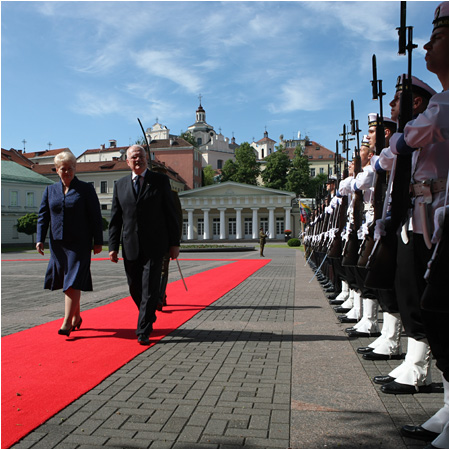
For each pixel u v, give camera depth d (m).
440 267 2.52
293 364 4.51
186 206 76.50
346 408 3.39
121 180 5.74
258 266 19.47
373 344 4.93
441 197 2.90
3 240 57.97
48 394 3.70
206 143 119.44
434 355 2.83
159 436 2.96
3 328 6.28
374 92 4.49
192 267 18.86
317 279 12.80
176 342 5.42
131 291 5.88
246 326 6.32
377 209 4.34
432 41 2.96
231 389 3.81
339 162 7.62
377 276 3.41
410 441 2.87
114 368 4.39
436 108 2.78
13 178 59.31
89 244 5.85
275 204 75.06
